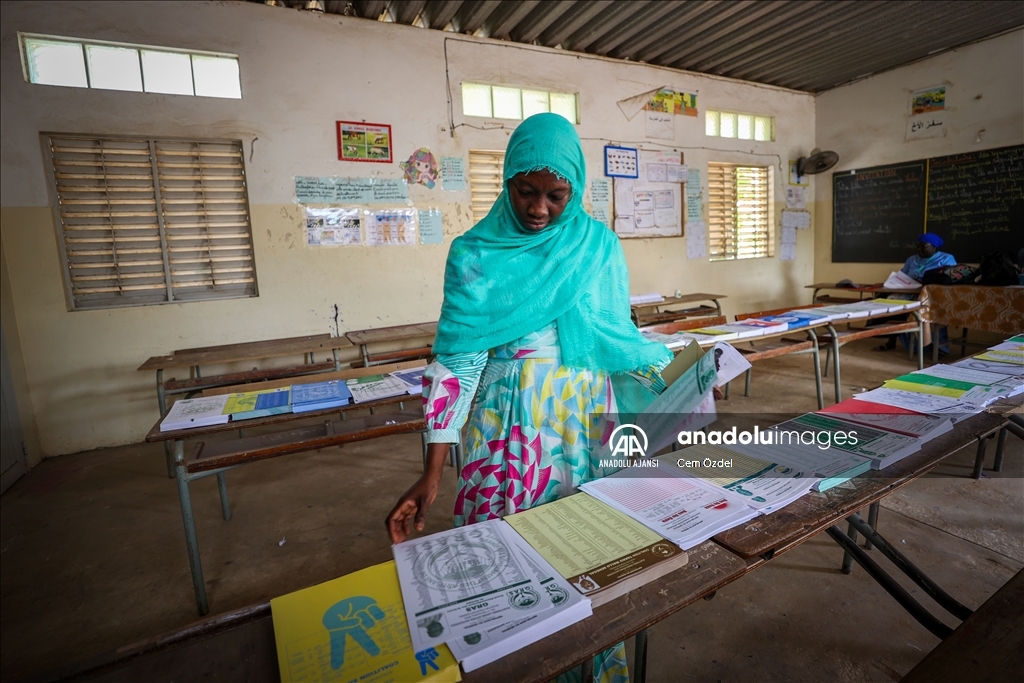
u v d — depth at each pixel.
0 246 3.26
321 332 4.14
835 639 1.52
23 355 3.37
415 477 2.88
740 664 1.45
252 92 3.79
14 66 3.24
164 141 3.62
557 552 0.73
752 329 2.94
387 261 4.31
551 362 0.97
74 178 3.45
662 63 5.36
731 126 5.98
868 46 5.14
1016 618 0.78
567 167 0.87
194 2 3.58
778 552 0.76
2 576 2.10
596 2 4.07
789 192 6.41
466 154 4.52
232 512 2.54
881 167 5.93
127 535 2.37
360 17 4.07
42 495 2.88
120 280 3.62
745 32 4.77
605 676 0.97
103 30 3.38
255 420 1.75
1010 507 2.16
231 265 3.90
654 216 5.52
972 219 5.25
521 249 0.94
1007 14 4.55
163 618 1.79
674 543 0.74
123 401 3.66
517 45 4.62
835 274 6.52
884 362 4.83
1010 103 4.90
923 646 1.47
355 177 4.14
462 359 0.93
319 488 2.78
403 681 0.52
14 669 1.60
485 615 0.61
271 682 0.55
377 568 0.72
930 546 1.93
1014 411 1.30
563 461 0.99
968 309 4.05
